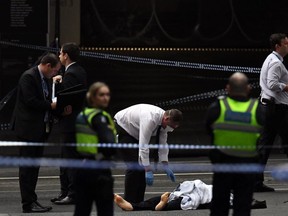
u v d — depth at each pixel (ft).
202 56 137.18
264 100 98.78
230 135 67.62
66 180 93.81
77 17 132.57
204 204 88.63
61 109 87.35
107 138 65.62
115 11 134.51
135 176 88.89
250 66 138.31
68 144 83.41
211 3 136.77
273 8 138.10
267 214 86.53
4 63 130.21
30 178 88.17
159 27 135.64
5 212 89.56
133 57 135.44
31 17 129.39
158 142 87.45
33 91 86.69
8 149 129.49
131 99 135.74
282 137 100.17
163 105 136.36
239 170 68.18
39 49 130.00
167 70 136.36
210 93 137.18
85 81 90.74
